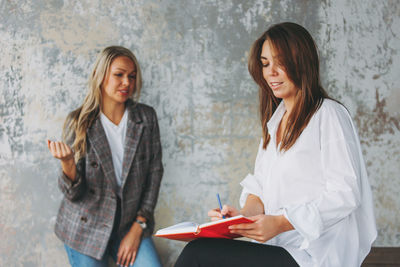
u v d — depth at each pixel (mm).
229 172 2467
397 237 2525
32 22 2332
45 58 2342
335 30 2453
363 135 2496
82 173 2029
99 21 2359
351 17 2455
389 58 2479
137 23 2377
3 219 2369
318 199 1246
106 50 2049
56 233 2061
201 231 1207
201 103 2434
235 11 2420
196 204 2467
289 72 1353
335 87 2467
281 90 1408
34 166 2371
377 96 2484
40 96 2352
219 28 2416
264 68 1448
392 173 2512
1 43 2326
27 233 2383
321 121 1315
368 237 1328
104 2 2357
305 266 1215
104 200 2014
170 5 2391
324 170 1286
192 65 2416
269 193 1420
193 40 2410
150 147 2176
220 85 2436
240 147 2465
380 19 2463
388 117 2496
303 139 1329
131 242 2049
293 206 1246
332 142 1275
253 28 2432
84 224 1984
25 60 2338
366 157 2504
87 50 2359
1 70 2332
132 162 2072
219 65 2428
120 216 2092
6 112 2344
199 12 2408
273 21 2434
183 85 2420
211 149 2455
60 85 2357
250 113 2459
